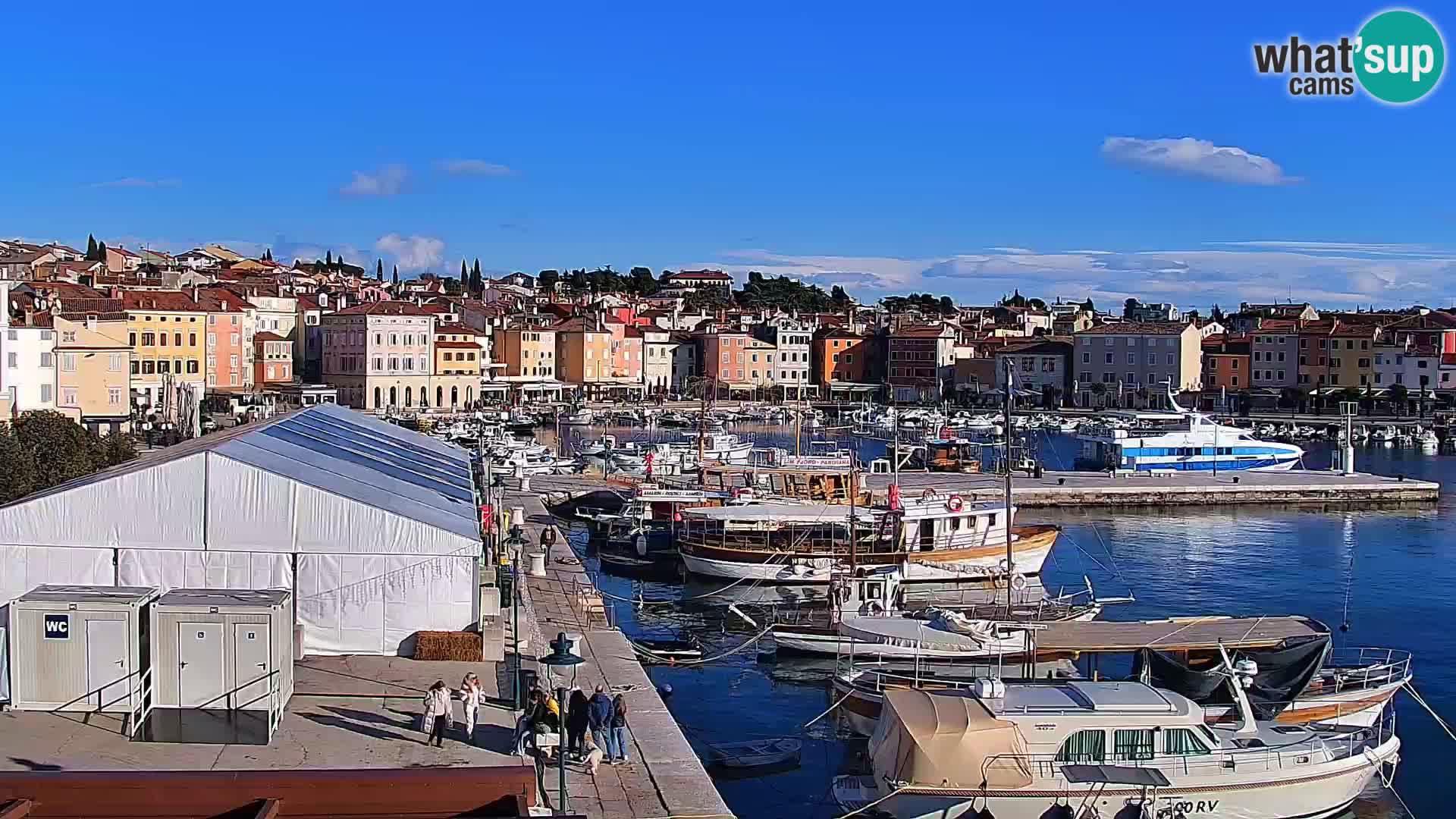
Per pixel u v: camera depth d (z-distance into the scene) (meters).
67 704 33.50
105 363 136.62
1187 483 120.62
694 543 77.50
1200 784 36.91
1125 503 115.88
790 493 93.88
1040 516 109.19
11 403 114.94
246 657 33.19
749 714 50.38
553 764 33.94
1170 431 140.88
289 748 32.47
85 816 24.73
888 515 78.62
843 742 46.84
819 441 179.00
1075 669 52.75
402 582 41.38
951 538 79.69
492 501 82.25
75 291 184.62
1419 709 51.47
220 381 194.12
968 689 42.19
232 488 40.62
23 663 33.44
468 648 40.69
